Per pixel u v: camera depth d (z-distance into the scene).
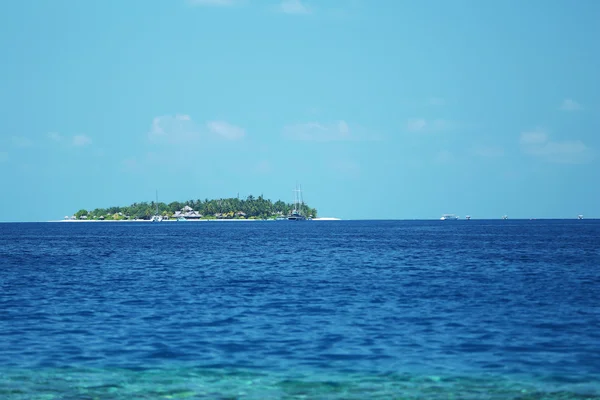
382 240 199.00
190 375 32.66
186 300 59.25
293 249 148.50
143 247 160.62
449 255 123.50
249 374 32.84
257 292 65.19
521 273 85.56
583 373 32.91
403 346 39.03
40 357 36.38
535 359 35.78
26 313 51.53
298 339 41.06
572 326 45.44
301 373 33.03
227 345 39.38
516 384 31.02
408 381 31.55
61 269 94.38
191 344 39.69
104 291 66.44
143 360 35.72
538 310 52.62
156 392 29.88
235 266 99.25
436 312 51.66
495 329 44.31
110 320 48.16
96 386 30.77
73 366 34.47
